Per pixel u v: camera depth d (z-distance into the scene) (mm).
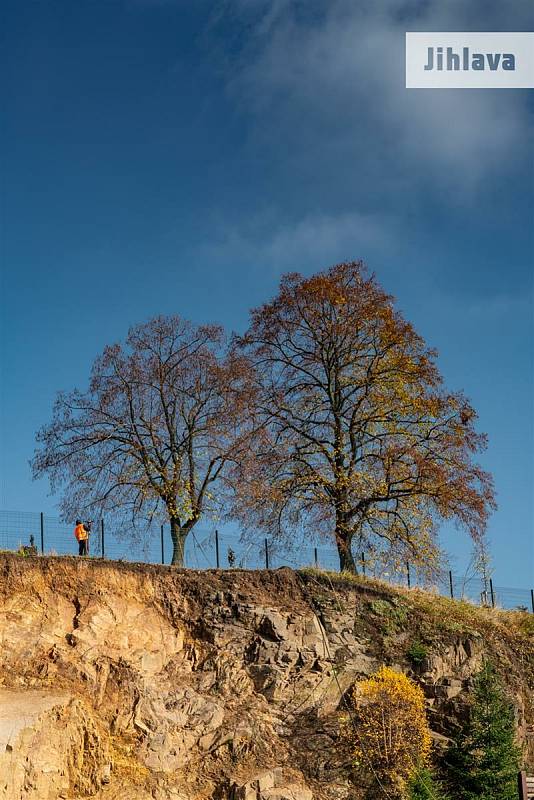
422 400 43656
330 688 33281
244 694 32219
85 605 32250
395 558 41938
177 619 33906
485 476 42938
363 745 31234
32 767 26422
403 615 36969
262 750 30578
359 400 44375
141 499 42188
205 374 44062
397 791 30516
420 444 43656
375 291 45844
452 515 42094
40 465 42469
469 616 39812
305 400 44969
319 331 45406
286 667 33125
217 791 29062
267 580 36188
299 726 31969
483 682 33562
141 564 34719
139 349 43969
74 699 28656
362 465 43656
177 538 42281
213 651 33094
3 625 30656
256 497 42344
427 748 31672
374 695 32250
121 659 30906
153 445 42656
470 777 31500
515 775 31500
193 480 42938
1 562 32156
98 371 43438
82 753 27859
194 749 30031
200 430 43344
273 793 29109
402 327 44781
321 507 42469
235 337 45906
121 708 29656
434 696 34188
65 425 42906
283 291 45844
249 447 43125
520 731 35500
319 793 30062
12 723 26625
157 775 28688
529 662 39688
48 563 32781
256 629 34062
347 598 36688
